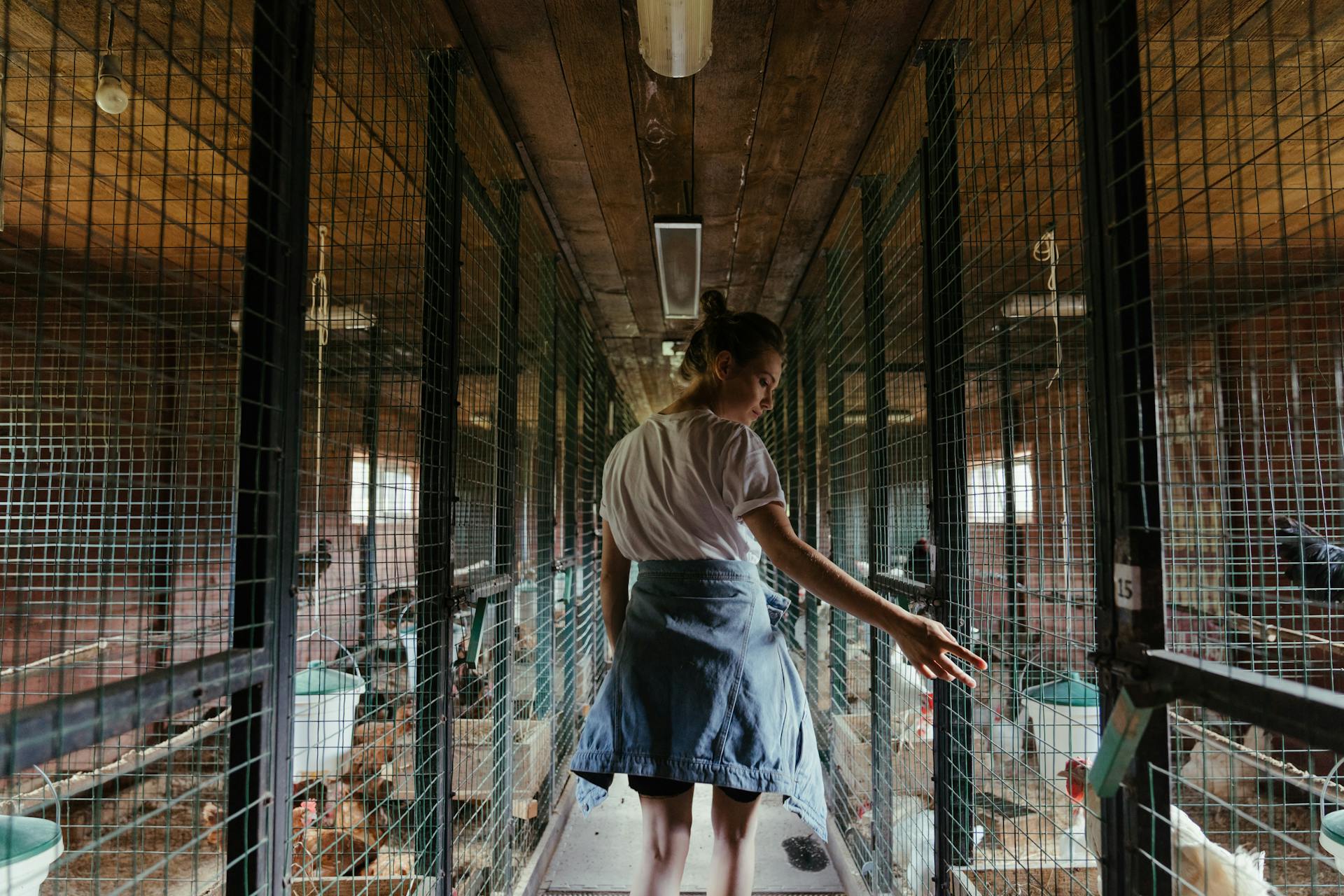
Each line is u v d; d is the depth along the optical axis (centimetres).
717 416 148
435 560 185
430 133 200
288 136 107
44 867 138
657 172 304
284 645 103
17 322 290
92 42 197
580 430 502
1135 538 92
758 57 226
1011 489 179
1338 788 178
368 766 216
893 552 233
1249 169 255
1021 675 169
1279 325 262
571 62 229
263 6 104
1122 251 96
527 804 261
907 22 208
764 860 286
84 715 71
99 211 286
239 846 96
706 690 136
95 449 275
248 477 100
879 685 236
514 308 280
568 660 403
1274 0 180
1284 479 252
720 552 144
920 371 231
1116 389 97
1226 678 76
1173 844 91
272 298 103
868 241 272
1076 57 107
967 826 180
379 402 198
